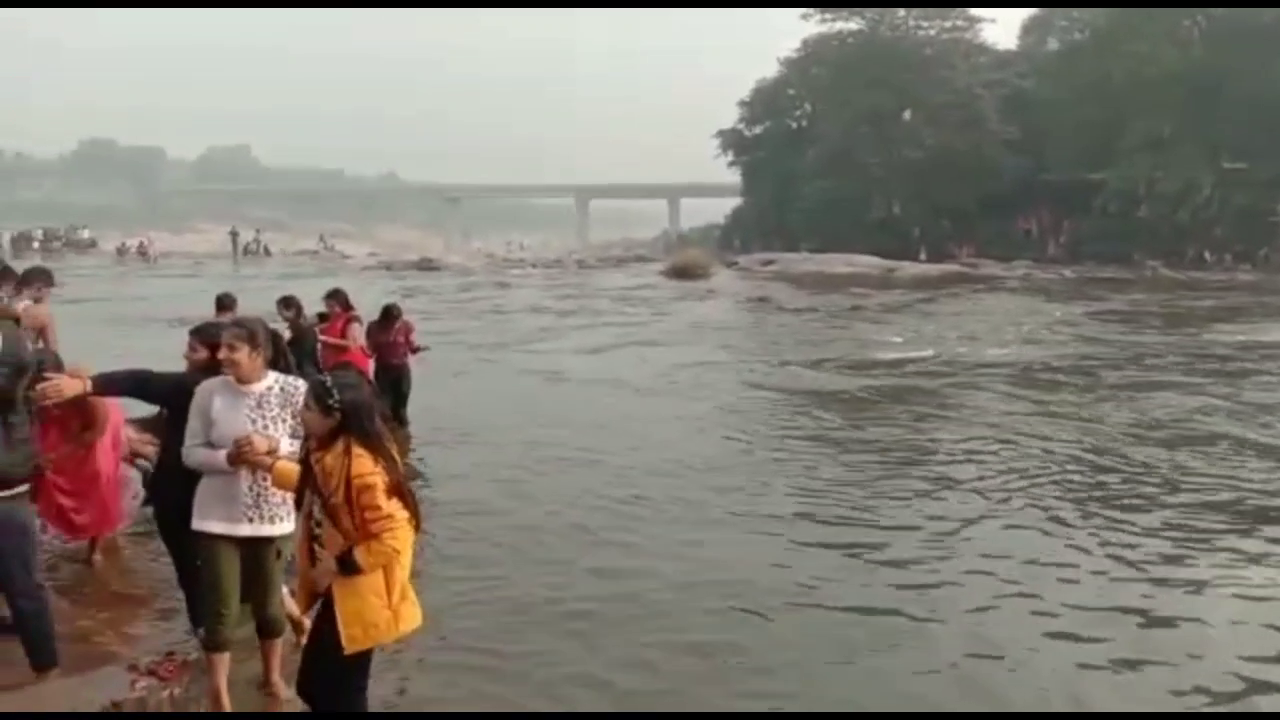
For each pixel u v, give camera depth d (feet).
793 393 55.26
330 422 16.61
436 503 34.19
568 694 20.65
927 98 217.36
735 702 20.45
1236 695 20.86
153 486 21.11
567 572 27.68
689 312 100.37
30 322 29.43
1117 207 197.67
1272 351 71.51
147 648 22.41
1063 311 100.83
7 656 21.88
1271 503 34.40
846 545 30.09
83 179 570.46
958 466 39.37
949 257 215.72
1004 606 25.54
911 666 22.18
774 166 256.52
